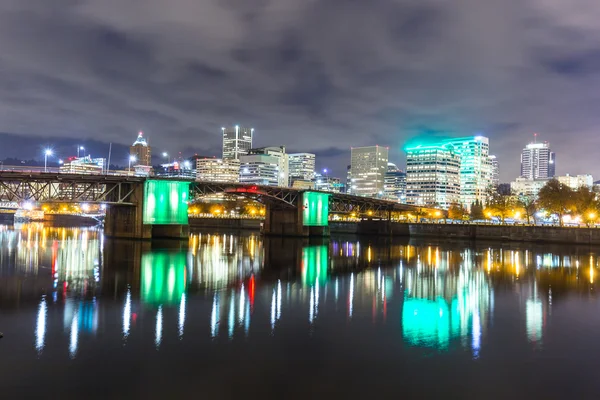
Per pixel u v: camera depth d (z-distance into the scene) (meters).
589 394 24.55
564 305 44.94
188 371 26.64
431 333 34.69
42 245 97.38
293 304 43.91
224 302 44.22
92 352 29.30
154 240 111.25
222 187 125.25
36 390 23.86
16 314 38.09
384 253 99.94
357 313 40.62
